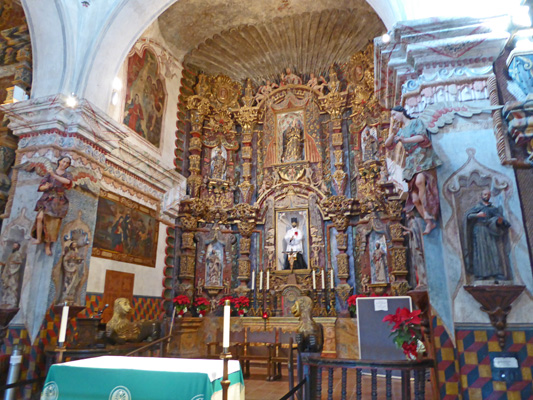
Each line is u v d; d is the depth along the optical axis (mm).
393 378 8328
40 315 7363
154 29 12609
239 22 13219
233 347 9203
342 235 12094
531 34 5656
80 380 4016
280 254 12695
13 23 10156
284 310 11688
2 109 8406
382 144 11836
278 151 13883
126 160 10422
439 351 5039
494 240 5125
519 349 4793
